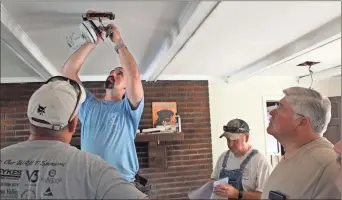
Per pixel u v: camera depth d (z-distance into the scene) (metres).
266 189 1.14
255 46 2.34
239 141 1.99
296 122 1.08
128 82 1.43
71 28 1.81
